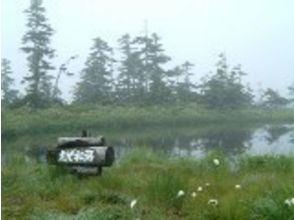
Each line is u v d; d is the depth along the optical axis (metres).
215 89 72.38
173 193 7.95
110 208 7.36
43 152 23.05
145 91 67.44
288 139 30.95
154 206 7.72
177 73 72.12
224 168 11.01
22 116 41.22
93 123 45.97
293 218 6.21
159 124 53.47
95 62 66.75
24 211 7.37
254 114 71.00
